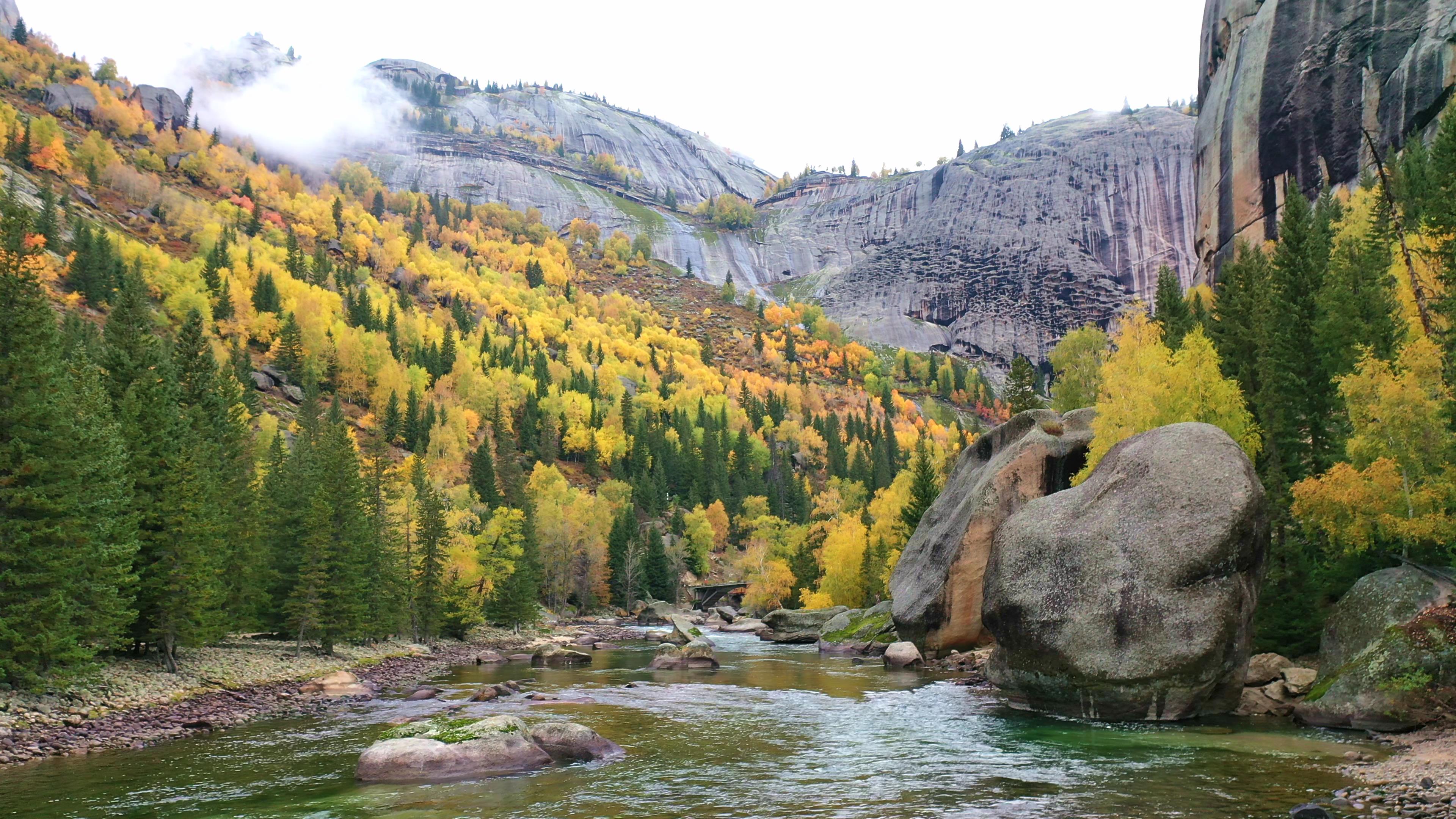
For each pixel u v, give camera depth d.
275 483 64.12
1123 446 32.03
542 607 129.75
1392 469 29.36
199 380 71.25
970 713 31.42
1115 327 79.38
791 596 119.81
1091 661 27.61
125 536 38.22
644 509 183.62
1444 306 32.22
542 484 169.88
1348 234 57.91
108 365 53.59
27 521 32.25
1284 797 17.72
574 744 24.20
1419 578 26.52
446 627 80.12
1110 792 18.70
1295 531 37.97
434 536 74.00
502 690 40.12
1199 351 42.88
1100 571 28.64
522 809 18.38
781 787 20.28
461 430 188.38
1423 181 50.97
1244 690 29.53
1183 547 27.33
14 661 31.19
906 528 87.75
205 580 41.34
